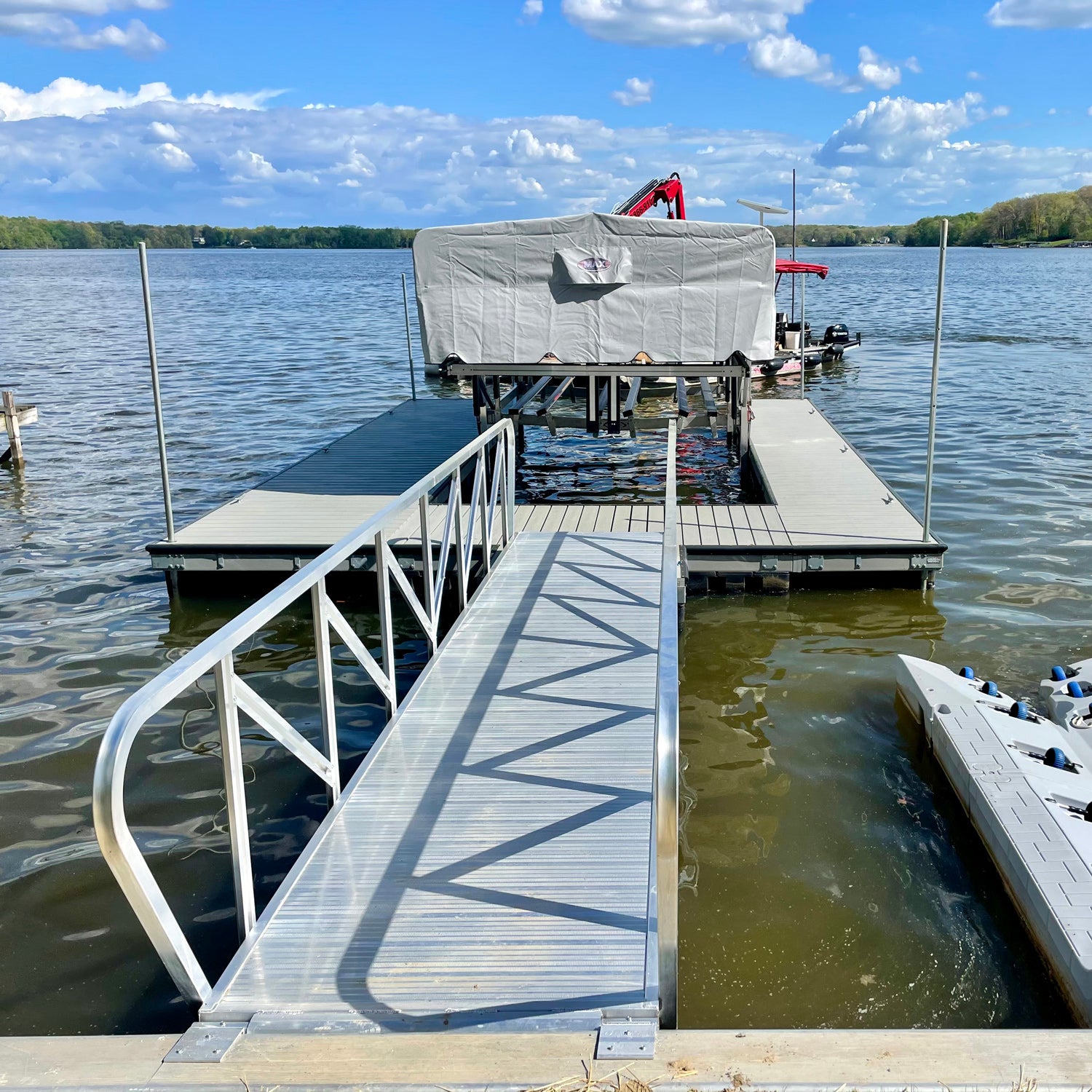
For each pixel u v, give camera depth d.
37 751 6.05
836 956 4.11
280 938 3.16
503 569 7.23
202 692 6.82
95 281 81.12
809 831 5.05
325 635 3.80
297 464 11.68
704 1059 2.29
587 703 4.93
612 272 10.23
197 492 12.62
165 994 3.93
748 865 4.76
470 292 10.41
